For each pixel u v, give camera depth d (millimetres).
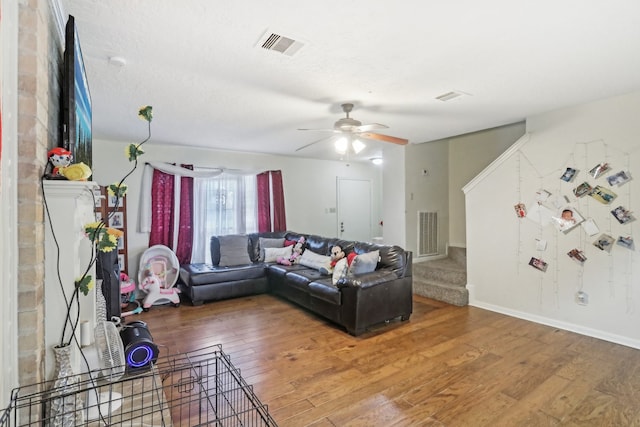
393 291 3430
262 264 4809
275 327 3402
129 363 2008
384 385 2256
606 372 2414
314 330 3316
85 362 1600
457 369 2471
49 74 1466
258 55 2090
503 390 2188
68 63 1398
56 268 1368
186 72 2334
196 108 3150
